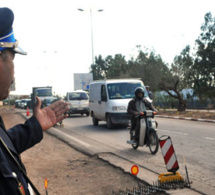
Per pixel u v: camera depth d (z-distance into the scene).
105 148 9.45
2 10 1.02
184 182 5.29
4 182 0.86
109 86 15.41
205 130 13.12
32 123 1.21
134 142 8.90
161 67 33.28
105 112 15.37
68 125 18.23
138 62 34.66
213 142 9.94
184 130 13.39
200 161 7.28
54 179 6.17
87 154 8.75
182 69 27.84
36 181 6.03
